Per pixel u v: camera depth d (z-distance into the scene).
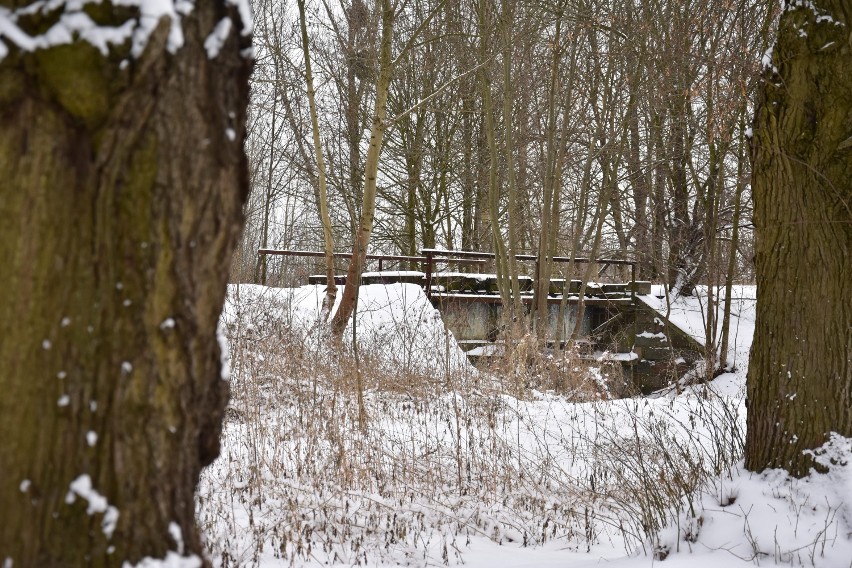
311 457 6.74
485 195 22.75
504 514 6.28
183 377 2.02
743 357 14.84
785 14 4.75
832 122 4.53
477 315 15.40
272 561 5.03
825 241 4.59
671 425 8.02
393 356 10.80
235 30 2.15
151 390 1.94
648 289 16.67
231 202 2.15
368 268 24.42
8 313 1.79
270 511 5.81
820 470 4.48
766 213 4.87
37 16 1.81
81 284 1.84
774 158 4.79
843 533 4.20
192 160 2.01
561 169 15.34
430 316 12.88
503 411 9.02
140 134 1.90
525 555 5.57
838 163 4.54
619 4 15.16
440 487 6.68
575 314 16.70
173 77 1.95
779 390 4.71
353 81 18.70
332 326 11.48
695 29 13.70
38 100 1.80
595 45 16.16
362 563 5.18
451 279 15.45
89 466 1.86
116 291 1.88
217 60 2.07
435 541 5.75
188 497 2.11
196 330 2.06
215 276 2.13
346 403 8.30
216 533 5.31
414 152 22.06
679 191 17.45
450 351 11.84
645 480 5.47
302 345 10.12
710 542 4.51
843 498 4.32
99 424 1.87
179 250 1.98
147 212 1.91
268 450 7.10
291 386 8.85
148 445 1.94
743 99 11.52
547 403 9.80
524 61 16.84
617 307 16.78
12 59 1.78
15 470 1.80
